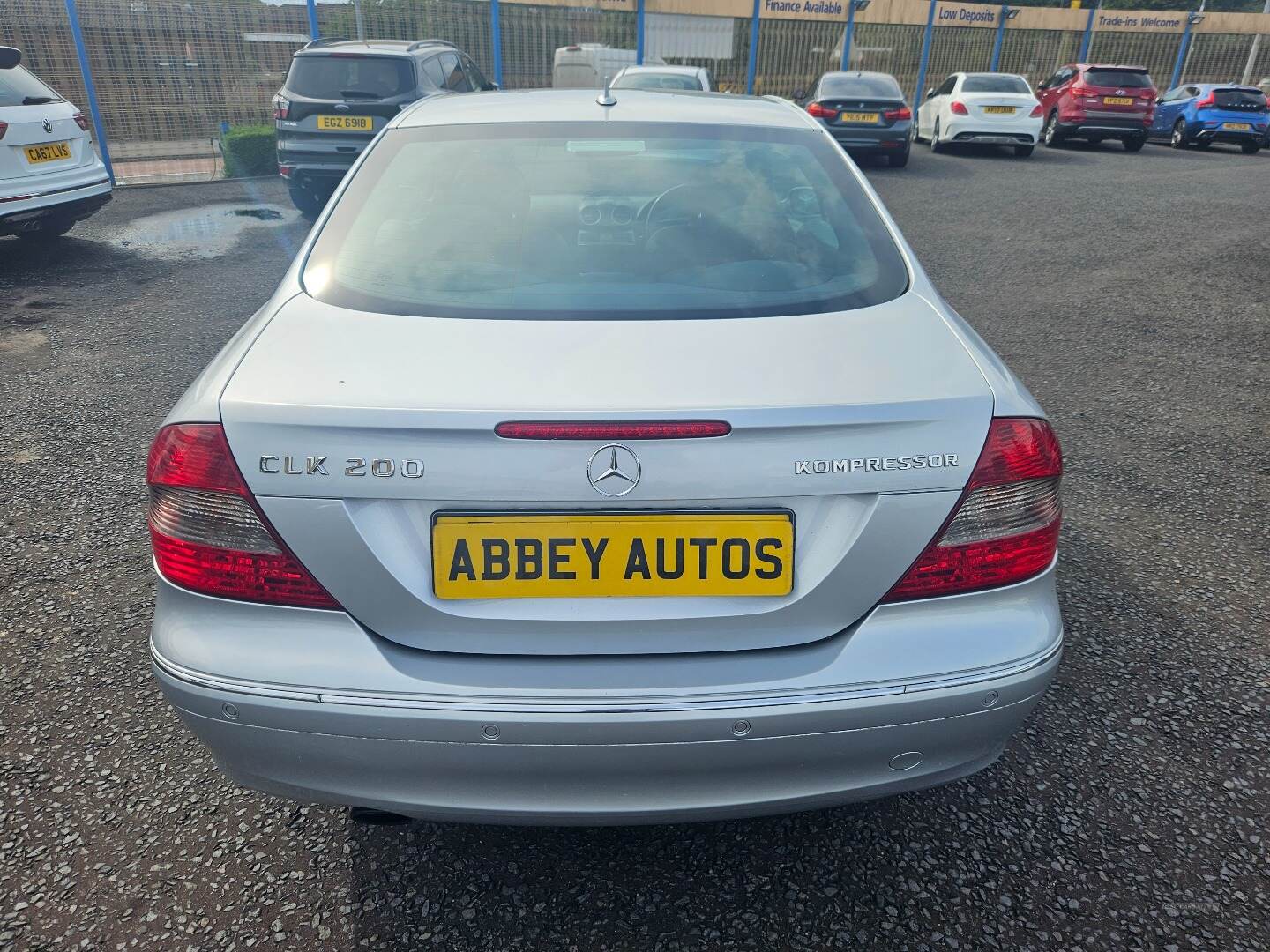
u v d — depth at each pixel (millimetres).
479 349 1610
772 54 21578
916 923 1807
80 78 11555
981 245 8328
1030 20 23969
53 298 6488
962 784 2162
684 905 1848
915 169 13648
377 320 1737
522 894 1871
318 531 1475
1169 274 7254
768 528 1482
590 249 1964
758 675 1492
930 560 1520
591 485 1436
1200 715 2391
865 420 1460
